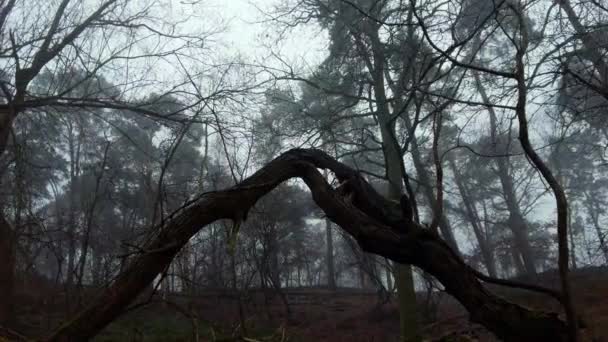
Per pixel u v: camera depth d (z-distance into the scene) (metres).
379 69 6.37
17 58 6.84
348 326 14.70
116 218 17.97
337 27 9.99
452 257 2.44
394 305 17.39
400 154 2.70
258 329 9.19
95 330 2.89
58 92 10.37
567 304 2.09
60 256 7.98
